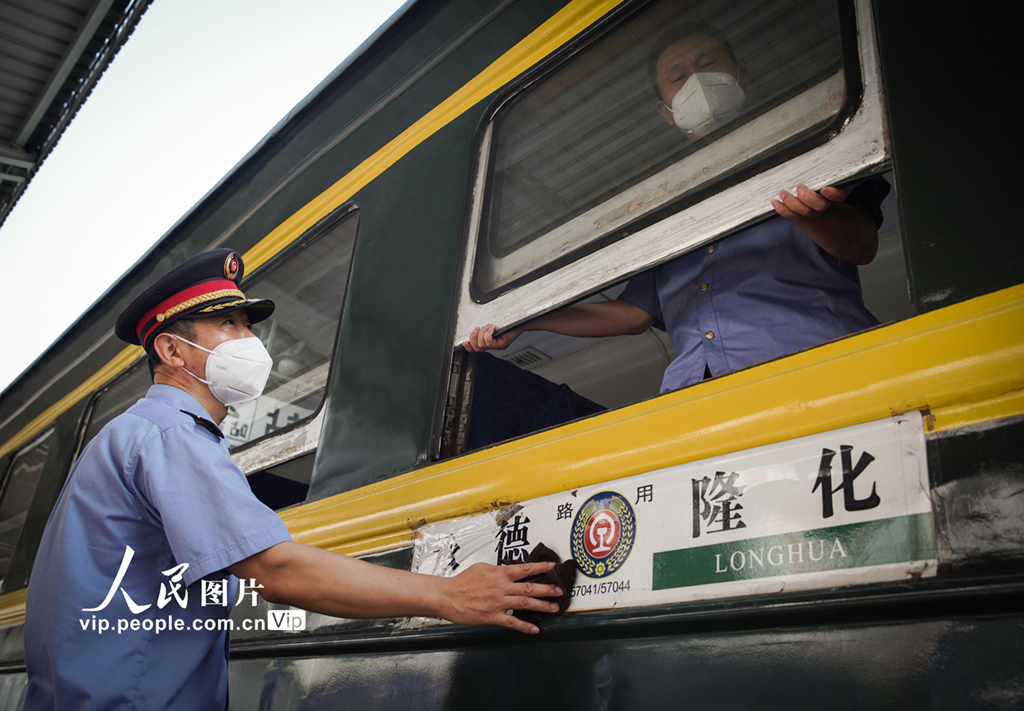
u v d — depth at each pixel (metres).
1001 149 1.05
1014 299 0.97
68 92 6.52
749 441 1.16
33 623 1.33
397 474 1.77
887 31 1.23
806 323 1.46
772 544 1.07
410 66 2.41
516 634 1.33
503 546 1.44
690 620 1.11
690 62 1.64
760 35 1.56
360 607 1.28
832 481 1.04
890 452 1.01
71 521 1.32
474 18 2.23
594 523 1.31
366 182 2.39
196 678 1.34
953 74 1.13
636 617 1.17
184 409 1.45
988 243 1.02
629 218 1.61
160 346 1.53
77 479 1.35
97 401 3.75
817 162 1.27
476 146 2.05
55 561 1.31
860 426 1.05
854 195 1.54
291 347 2.62
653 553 1.20
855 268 1.60
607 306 1.97
